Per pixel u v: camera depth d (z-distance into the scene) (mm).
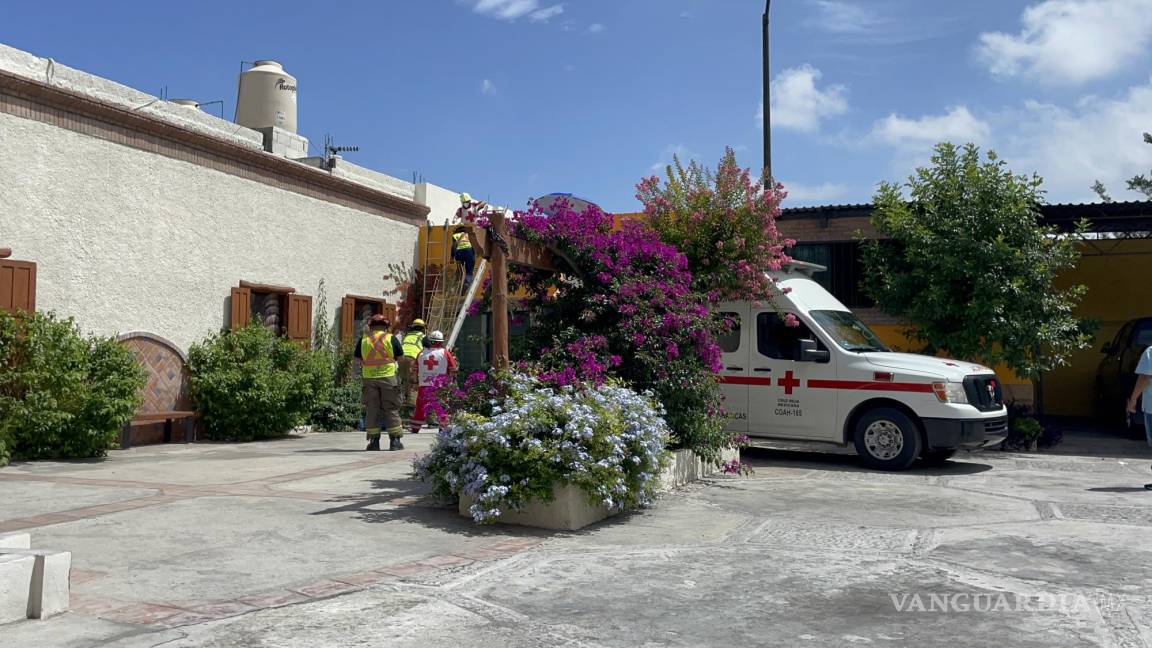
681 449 9734
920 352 16016
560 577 5590
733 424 12188
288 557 5875
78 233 11641
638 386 9148
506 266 8836
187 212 13359
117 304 12203
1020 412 14047
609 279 8984
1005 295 13539
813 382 11750
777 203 10805
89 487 8391
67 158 11508
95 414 10648
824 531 7137
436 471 7551
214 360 13430
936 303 13781
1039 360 13953
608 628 4594
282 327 15312
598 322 9133
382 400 12094
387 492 8391
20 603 4496
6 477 9070
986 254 13453
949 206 14094
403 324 18266
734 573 5727
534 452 6941
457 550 6250
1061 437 14281
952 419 10922
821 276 16766
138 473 9484
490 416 7828
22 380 10203
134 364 11344
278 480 9062
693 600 5113
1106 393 16969
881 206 14844
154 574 5387
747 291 10961
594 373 8305
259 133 16016
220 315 13977
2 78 10648
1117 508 8328
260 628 4438
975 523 7555
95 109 11844
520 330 9531
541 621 4688
